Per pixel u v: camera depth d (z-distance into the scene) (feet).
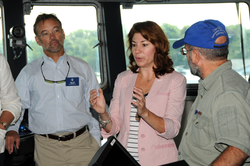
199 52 4.37
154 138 5.79
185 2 13.60
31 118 7.80
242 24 14.15
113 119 6.27
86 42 13.51
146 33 5.85
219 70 4.29
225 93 3.90
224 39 4.25
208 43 4.23
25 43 12.04
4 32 12.23
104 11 13.50
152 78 6.28
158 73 6.11
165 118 5.48
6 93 6.17
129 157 4.13
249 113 3.70
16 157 11.12
